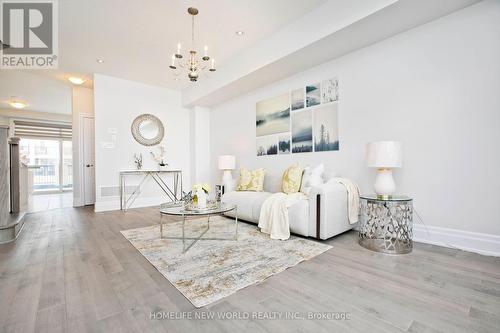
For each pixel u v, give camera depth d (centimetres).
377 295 153
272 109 426
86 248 248
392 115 281
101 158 478
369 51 299
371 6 233
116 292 159
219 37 347
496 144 215
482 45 222
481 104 223
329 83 341
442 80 245
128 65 439
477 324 124
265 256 221
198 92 520
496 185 216
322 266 198
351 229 313
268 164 436
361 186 309
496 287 161
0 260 215
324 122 348
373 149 244
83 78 500
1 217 275
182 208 274
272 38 340
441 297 150
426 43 254
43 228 332
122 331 121
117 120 498
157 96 555
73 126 540
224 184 436
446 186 244
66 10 282
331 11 268
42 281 175
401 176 275
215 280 175
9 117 780
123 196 502
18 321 128
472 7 227
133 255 227
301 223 272
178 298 152
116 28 321
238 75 403
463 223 234
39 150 858
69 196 750
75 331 121
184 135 597
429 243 254
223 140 548
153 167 546
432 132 252
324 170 348
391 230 261
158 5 275
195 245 254
